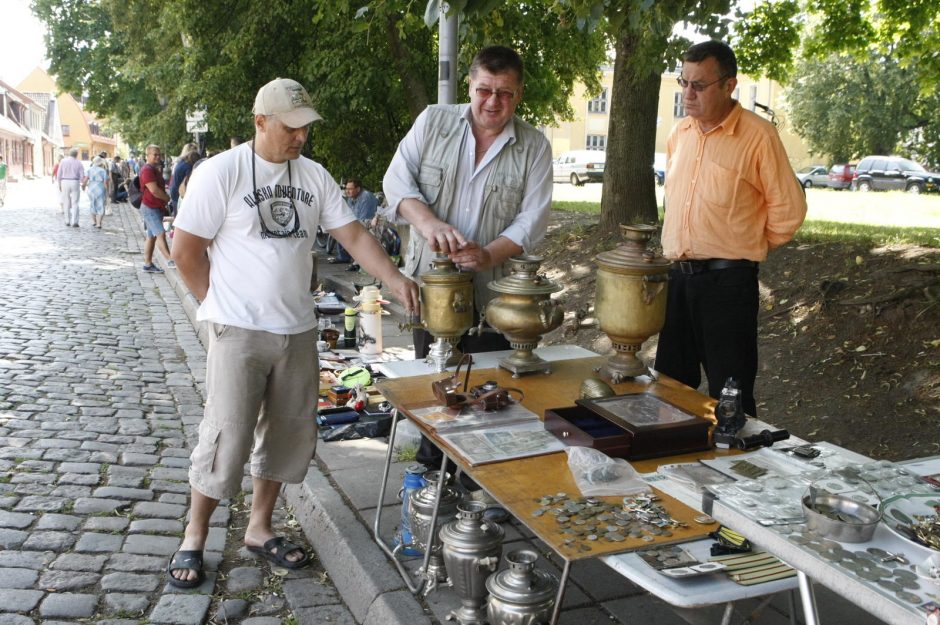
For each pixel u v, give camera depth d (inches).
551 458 90.9
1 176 941.2
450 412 104.0
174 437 187.5
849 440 176.6
